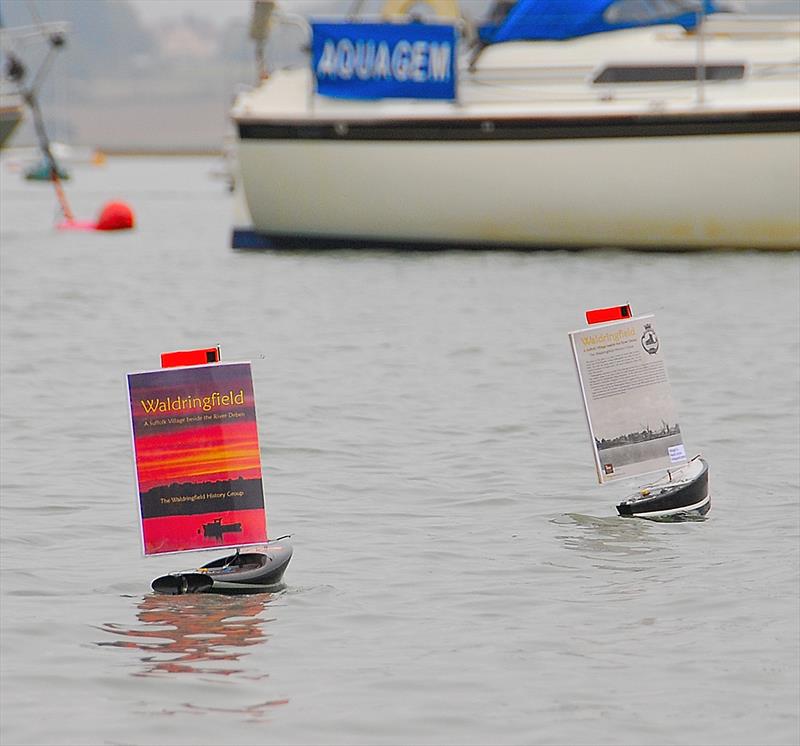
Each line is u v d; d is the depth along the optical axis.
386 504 30.06
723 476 32.44
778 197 80.38
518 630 21.84
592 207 83.00
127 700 19.11
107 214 129.75
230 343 55.16
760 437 36.81
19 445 36.16
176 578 23.84
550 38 83.56
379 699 19.14
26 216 168.12
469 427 38.19
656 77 81.69
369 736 18.03
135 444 24.33
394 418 39.47
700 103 80.06
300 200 88.75
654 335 28.86
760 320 58.84
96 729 18.16
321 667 20.31
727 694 19.30
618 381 28.62
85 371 48.38
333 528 28.08
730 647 21.03
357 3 92.00
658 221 82.62
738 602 23.06
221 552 26.02
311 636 21.62
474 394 43.28
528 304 65.62
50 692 19.38
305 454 34.94
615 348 28.67
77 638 21.53
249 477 24.61
